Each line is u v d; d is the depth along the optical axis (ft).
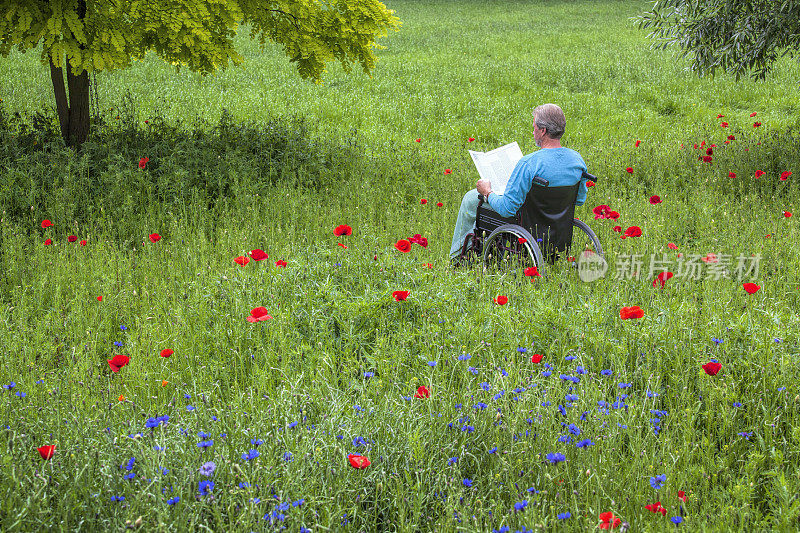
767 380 9.95
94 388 10.09
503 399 9.16
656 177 24.52
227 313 12.33
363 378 10.38
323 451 8.11
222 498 7.27
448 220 19.92
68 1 19.94
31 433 8.32
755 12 23.89
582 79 49.98
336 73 52.11
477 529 6.99
